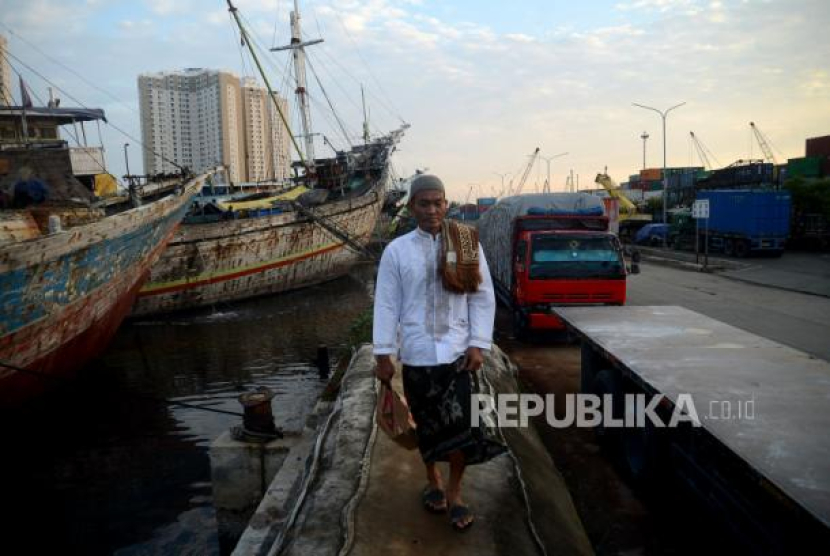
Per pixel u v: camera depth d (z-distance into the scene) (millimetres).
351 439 4613
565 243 10938
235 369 14664
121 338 18922
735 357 4980
